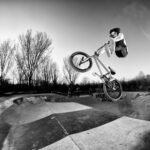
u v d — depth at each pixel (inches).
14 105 293.7
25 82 785.6
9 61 737.6
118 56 176.1
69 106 238.8
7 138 141.9
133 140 101.3
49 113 199.2
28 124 177.5
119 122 136.9
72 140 109.7
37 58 800.3
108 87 185.9
